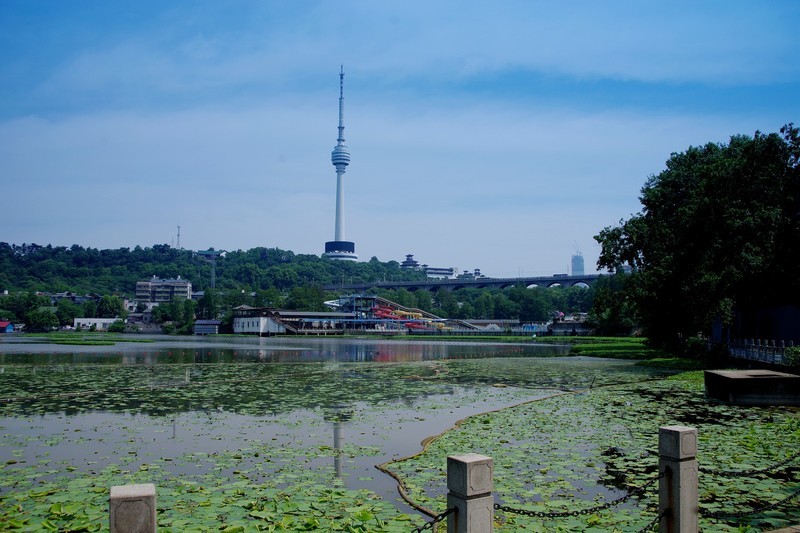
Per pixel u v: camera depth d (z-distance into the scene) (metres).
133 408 23.98
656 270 47.88
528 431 18.80
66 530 9.93
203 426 19.94
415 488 12.50
